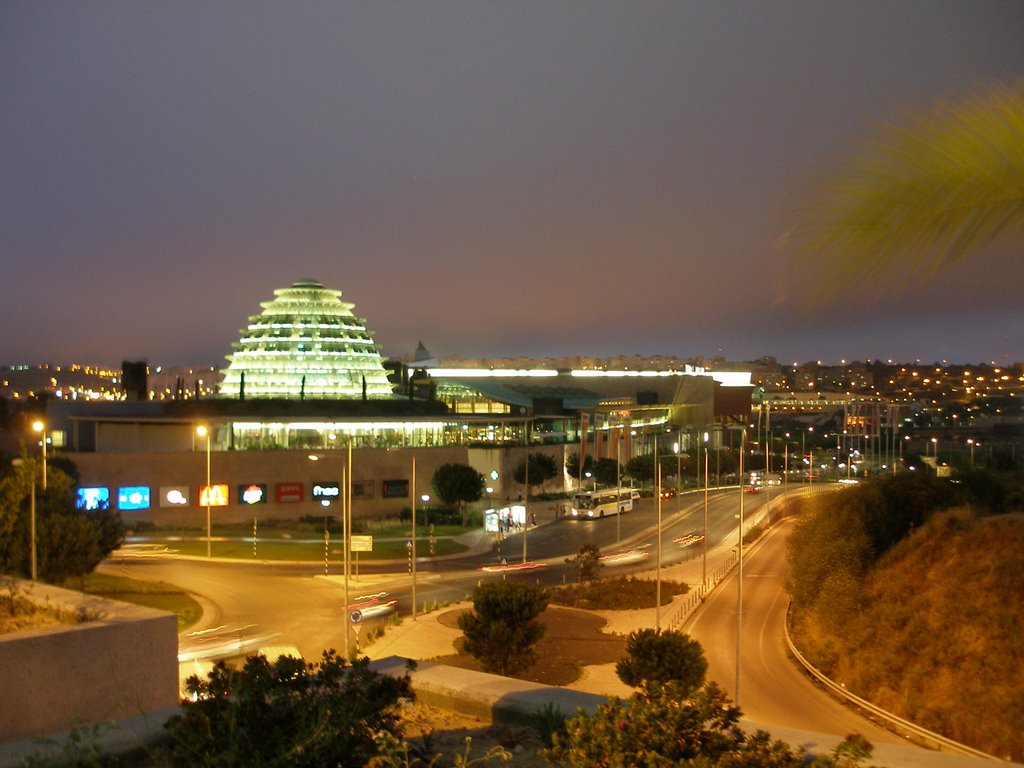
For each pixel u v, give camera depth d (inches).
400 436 3543.3
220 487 2947.8
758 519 3243.1
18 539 934.4
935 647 1212.5
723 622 1684.3
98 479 2783.0
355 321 4205.2
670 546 2664.9
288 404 3619.6
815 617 1552.7
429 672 365.1
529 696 332.5
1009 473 3142.2
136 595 1654.8
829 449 6402.6
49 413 3545.8
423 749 301.4
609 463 3858.3
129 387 4190.5
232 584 1882.4
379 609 1670.8
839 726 1065.5
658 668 1139.9
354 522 2967.5
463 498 3063.5
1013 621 1169.4
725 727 261.3
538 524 3065.9
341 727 267.0
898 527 1758.1
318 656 1291.8
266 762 257.0
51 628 451.8
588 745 249.0
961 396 7071.9
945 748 956.6
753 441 5910.4
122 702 462.0
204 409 3489.2
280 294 4151.1
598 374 6186.0
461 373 6181.1
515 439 3914.9
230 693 281.9
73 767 275.9
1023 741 928.9
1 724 413.4
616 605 1795.0
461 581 2027.6
